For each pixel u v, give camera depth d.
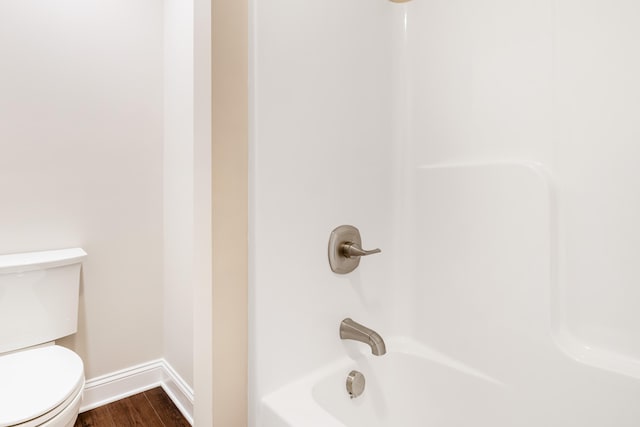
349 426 1.02
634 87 0.80
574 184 0.89
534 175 0.92
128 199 1.77
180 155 1.68
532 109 0.95
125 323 1.78
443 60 1.14
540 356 0.91
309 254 0.97
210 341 0.82
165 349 1.88
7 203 1.46
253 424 0.87
